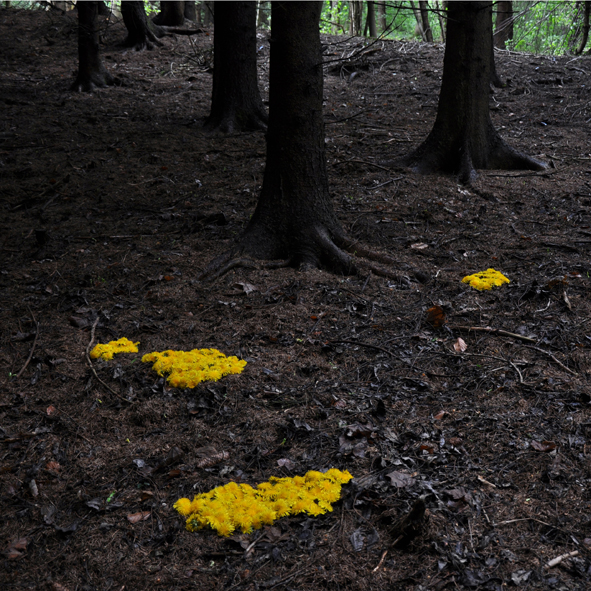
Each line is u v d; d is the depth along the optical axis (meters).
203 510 2.68
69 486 2.99
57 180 7.86
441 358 4.04
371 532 2.63
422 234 6.07
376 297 4.88
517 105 10.98
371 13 20.47
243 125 9.84
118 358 4.06
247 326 4.46
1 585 2.43
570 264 5.29
